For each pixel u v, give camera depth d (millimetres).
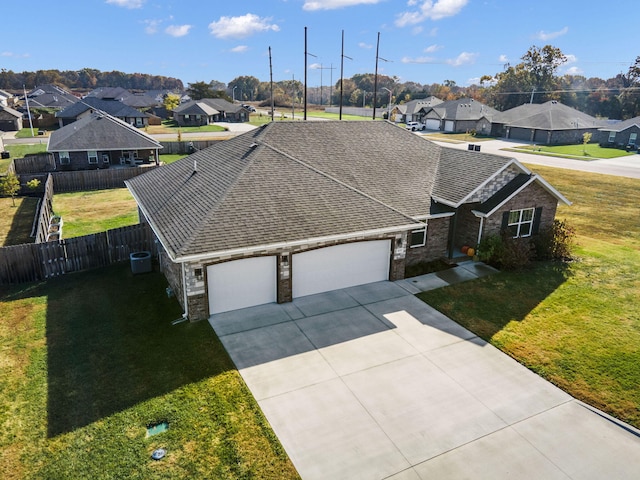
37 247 16641
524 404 10297
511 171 18859
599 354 12211
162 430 9359
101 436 9164
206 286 13586
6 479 8141
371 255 16359
